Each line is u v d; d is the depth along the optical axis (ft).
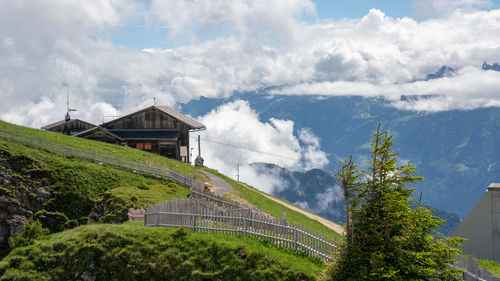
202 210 94.99
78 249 85.15
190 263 80.94
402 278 61.72
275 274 75.05
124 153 207.62
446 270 62.23
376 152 66.28
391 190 65.72
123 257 83.92
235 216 93.15
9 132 168.25
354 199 66.18
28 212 136.98
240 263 78.74
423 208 64.75
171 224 98.07
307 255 80.89
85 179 155.43
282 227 85.51
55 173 152.35
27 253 85.56
